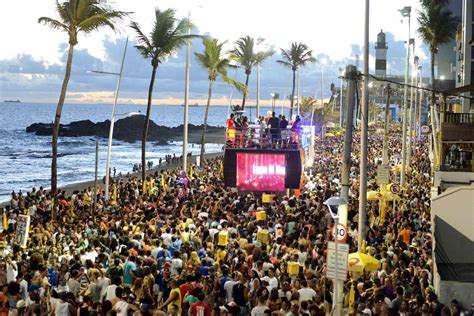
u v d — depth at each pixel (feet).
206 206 98.58
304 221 84.89
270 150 126.31
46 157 429.79
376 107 543.39
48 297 50.29
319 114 435.53
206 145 596.70
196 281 51.19
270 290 49.93
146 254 62.13
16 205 119.14
